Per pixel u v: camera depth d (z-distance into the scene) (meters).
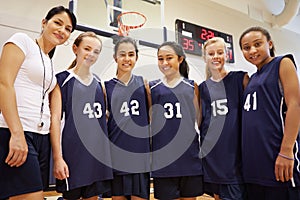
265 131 1.16
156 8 2.96
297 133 1.12
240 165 1.27
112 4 2.64
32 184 0.96
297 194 1.11
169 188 1.25
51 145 1.13
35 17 2.26
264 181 1.15
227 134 1.29
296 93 1.12
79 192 1.19
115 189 1.25
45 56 1.10
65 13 1.15
